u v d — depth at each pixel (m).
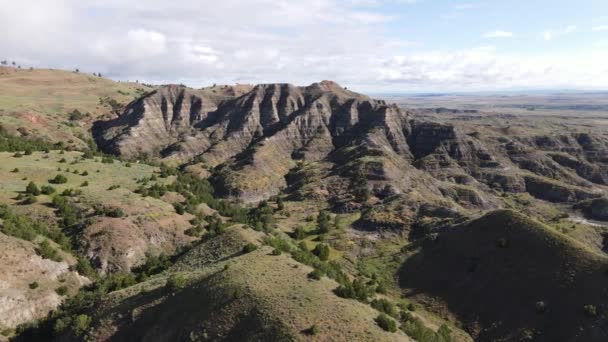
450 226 115.88
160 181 142.12
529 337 70.75
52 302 68.94
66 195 101.38
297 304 51.09
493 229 97.88
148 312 58.22
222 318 50.84
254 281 56.59
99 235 86.88
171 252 92.25
